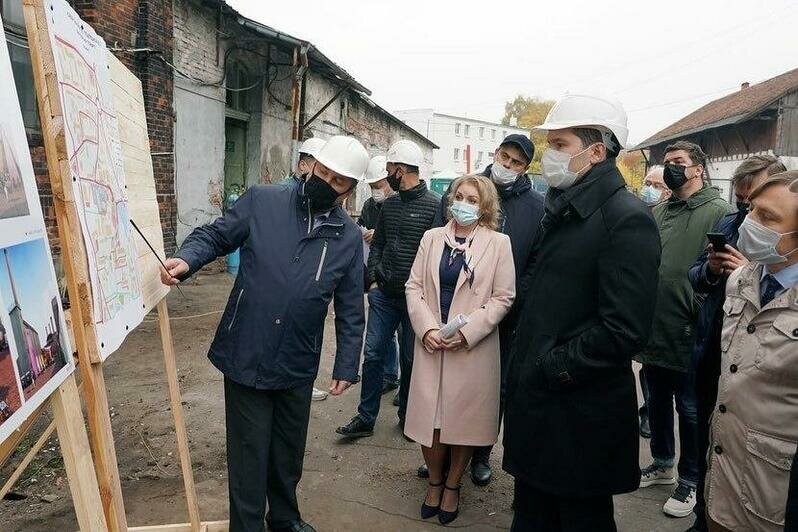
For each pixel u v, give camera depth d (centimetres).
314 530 266
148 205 245
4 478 301
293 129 996
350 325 262
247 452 238
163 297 239
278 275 234
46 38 137
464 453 286
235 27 941
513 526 229
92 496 142
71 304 144
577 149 204
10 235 120
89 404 149
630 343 189
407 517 291
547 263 212
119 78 225
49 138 138
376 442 371
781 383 170
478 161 6662
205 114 895
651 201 423
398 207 363
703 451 242
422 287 301
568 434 205
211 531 261
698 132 2231
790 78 2141
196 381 450
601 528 213
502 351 331
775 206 171
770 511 173
